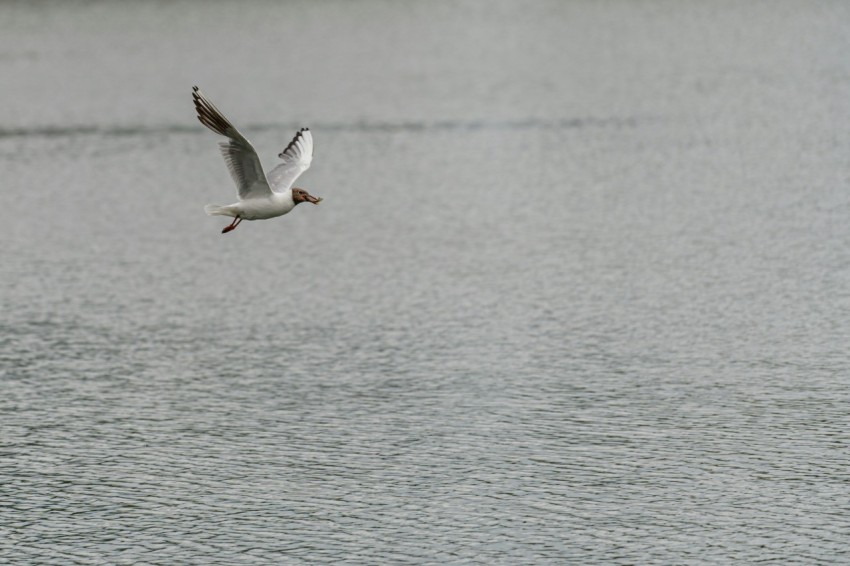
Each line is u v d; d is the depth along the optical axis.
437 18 127.56
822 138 64.12
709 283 40.50
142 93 87.12
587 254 44.66
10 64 101.88
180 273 44.16
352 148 66.44
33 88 89.62
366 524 24.78
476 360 34.22
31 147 68.69
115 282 43.06
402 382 32.75
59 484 26.89
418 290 41.06
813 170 56.84
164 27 125.81
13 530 24.75
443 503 25.61
